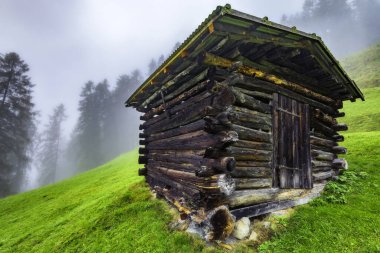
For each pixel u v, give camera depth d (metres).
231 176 5.32
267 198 5.98
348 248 4.98
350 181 8.35
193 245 5.39
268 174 6.09
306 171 7.14
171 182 7.36
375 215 6.14
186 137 6.59
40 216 10.69
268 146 6.20
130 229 6.83
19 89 31.34
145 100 9.40
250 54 5.77
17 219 11.19
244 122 5.78
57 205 12.02
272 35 5.36
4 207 14.77
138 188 10.12
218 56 5.18
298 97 7.20
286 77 6.87
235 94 5.48
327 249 5.00
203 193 5.19
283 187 6.34
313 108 7.84
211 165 5.22
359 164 10.29
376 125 20.00
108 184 14.34
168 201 8.06
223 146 5.18
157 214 7.45
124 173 17.47
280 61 6.47
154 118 9.33
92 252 6.18
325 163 8.35
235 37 4.84
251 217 5.93
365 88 37.56
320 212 6.39
